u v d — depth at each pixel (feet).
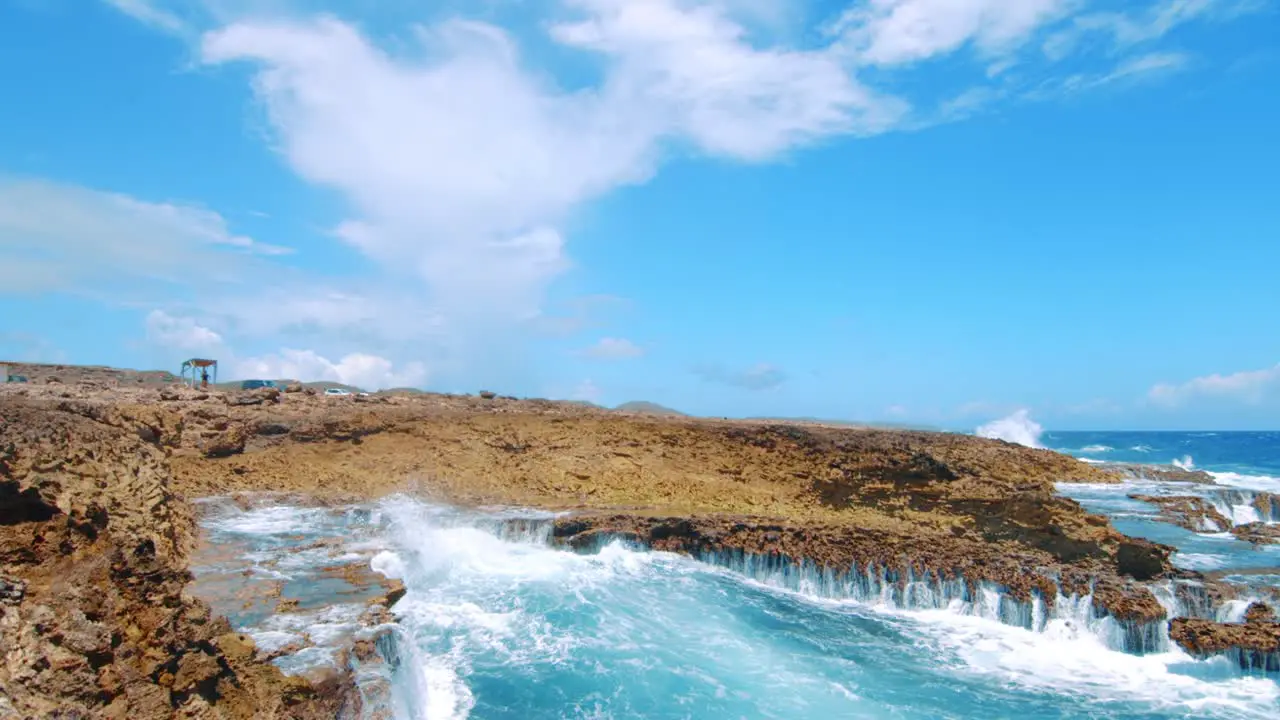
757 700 58.90
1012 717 57.93
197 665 33.88
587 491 114.93
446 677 59.52
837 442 126.82
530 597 77.66
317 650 48.37
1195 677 66.13
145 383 184.65
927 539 89.51
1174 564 84.79
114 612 31.22
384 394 169.58
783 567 88.58
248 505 99.25
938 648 71.46
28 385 132.98
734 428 133.69
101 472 47.85
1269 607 70.85
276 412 129.18
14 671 26.35
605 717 54.80
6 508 32.22
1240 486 147.23
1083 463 147.13
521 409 154.92
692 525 95.30
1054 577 79.15
